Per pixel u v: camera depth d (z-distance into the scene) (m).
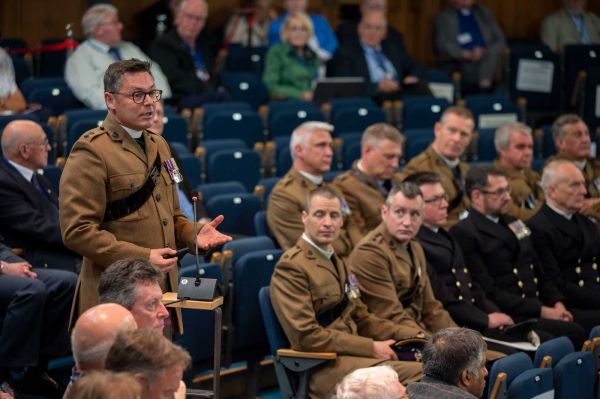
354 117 19.38
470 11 25.33
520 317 13.26
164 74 20.02
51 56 21.31
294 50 21.70
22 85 18.92
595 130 22.06
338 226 11.15
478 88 24.83
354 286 11.41
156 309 7.66
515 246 13.52
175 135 17.42
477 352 8.56
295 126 18.95
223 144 17.12
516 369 10.62
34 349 10.98
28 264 11.34
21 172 12.26
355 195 13.99
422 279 12.13
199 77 20.39
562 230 14.12
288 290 10.96
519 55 24.06
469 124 15.20
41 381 11.47
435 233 12.85
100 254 8.06
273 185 15.35
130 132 8.42
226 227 14.11
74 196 8.14
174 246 8.67
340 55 22.59
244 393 12.45
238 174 16.33
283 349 10.98
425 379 8.64
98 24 18.39
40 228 11.98
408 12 28.12
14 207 11.99
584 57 24.06
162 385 5.89
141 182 8.39
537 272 13.85
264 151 17.14
